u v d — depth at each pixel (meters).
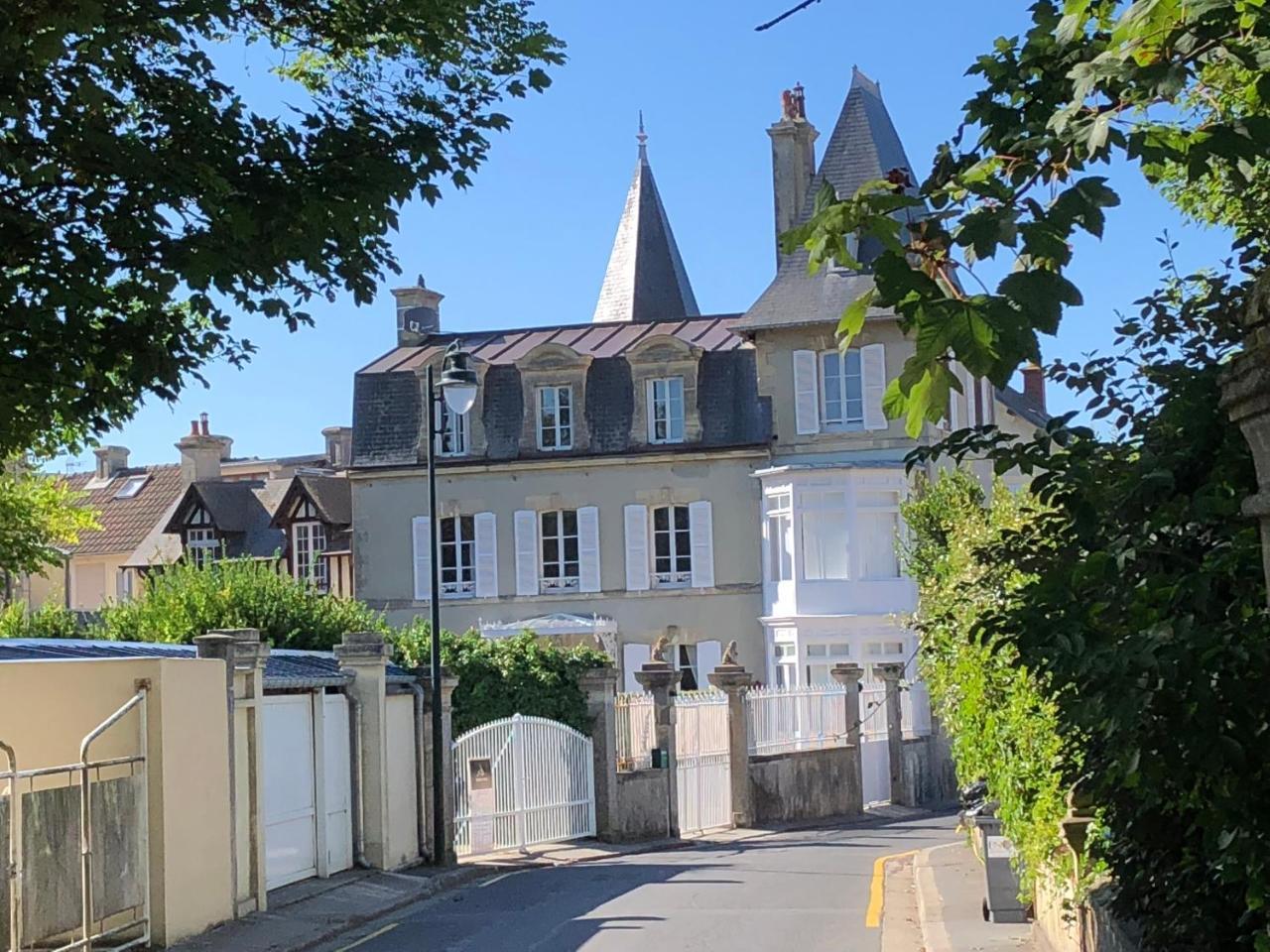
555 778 24.03
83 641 17.80
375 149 11.75
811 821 28.69
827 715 30.69
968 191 4.41
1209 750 4.77
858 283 39.56
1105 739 5.98
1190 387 5.86
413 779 20.67
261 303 11.70
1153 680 4.85
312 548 49.19
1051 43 4.98
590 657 27.69
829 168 43.00
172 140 11.20
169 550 56.28
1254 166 4.52
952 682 14.16
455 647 28.12
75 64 10.20
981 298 3.78
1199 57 4.39
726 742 27.70
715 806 27.14
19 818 11.36
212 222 10.84
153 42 11.27
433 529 21.23
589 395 41.44
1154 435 6.11
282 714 17.62
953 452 6.66
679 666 40.34
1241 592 5.09
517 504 41.53
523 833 23.23
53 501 25.62
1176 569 5.63
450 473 41.78
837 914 15.18
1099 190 3.89
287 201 11.12
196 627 25.70
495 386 42.22
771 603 39.25
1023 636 5.68
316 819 18.30
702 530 40.16
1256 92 4.18
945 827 26.28
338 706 19.08
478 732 22.53
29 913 11.64
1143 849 6.50
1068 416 6.47
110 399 11.73
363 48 12.15
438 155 12.04
